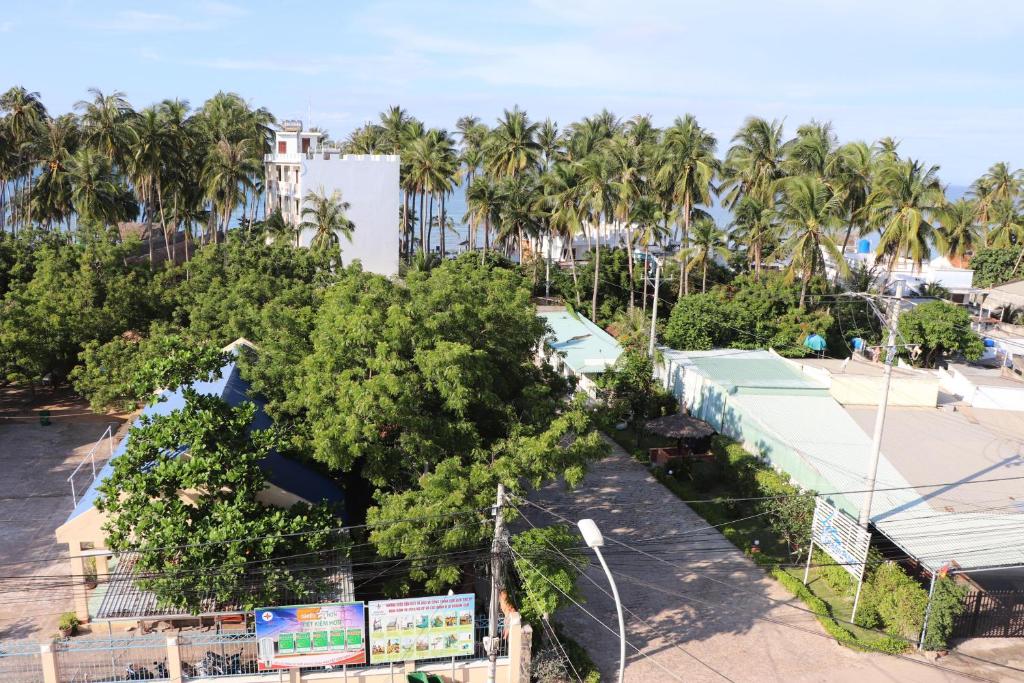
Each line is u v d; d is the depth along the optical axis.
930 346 52.84
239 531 19.91
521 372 27.16
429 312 25.02
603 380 42.47
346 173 67.12
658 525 32.19
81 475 33.97
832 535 27.03
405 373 23.12
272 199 85.06
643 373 41.50
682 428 37.59
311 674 20.83
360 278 30.17
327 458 21.89
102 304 43.00
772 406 36.66
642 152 70.12
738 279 60.25
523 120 75.38
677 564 29.03
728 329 52.81
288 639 20.25
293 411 25.88
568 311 60.75
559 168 67.50
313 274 44.69
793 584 27.33
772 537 31.28
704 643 24.27
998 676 23.12
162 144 62.00
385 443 24.36
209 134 78.00
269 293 38.72
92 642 20.77
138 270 45.16
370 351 23.89
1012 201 83.19
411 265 73.06
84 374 37.09
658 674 22.72
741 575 28.41
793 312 53.28
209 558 19.64
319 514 21.86
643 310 57.19
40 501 31.31
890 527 26.06
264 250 45.56
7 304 40.03
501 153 75.88
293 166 80.12
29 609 24.25
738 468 34.16
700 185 63.16
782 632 24.95
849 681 22.64
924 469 30.48
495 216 72.31
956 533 25.62
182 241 85.81
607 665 23.03
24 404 43.25
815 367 40.81
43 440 37.97
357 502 27.72
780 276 58.12
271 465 25.25
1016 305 65.38
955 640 24.86
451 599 20.84
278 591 20.94
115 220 65.19
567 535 22.17
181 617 20.64
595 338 53.00
